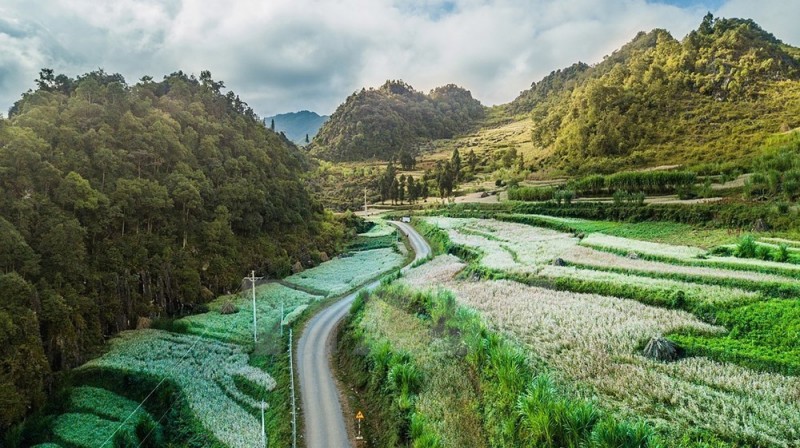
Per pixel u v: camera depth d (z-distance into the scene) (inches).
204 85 4355.3
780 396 1025.5
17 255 1844.2
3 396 1536.7
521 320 1647.4
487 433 1184.2
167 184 2864.2
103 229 2359.7
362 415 1469.0
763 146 3858.3
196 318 2524.6
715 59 5600.4
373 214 6358.3
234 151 3875.5
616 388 1142.3
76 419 1652.3
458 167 7150.6
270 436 1462.8
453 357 1558.8
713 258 2030.0
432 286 2356.1
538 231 3329.2
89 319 2097.7
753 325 1348.4
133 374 1875.0
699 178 3555.6
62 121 2586.1
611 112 5556.1
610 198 3718.0
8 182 2060.8
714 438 920.9
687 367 1199.6
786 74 5334.6
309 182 7696.9
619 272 2023.9
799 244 2064.5
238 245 3280.0
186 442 1535.4
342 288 3085.6
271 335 2306.8
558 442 998.4
